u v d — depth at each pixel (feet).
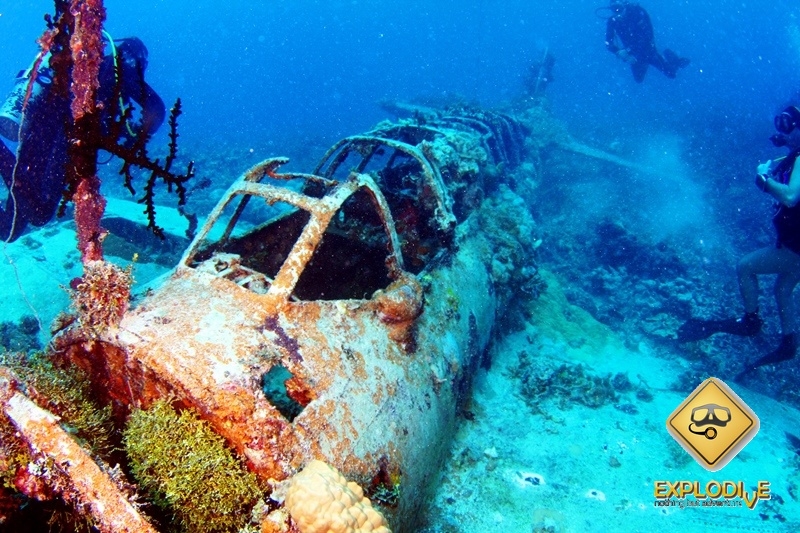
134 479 7.42
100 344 7.73
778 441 20.07
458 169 19.15
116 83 7.46
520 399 19.83
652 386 23.79
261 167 11.66
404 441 9.30
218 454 6.88
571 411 19.57
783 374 26.66
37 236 23.41
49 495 6.82
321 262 17.67
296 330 8.25
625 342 28.25
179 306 7.97
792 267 21.48
